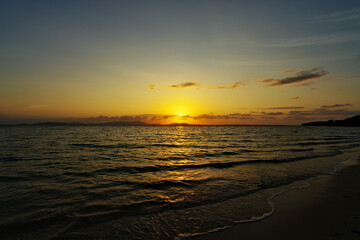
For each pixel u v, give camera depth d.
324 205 7.32
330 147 27.62
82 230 5.51
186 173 12.27
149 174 11.98
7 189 8.88
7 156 18.00
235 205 7.33
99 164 14.82
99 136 49.94
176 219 6.21
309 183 10.21
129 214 6.54
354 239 4.97
